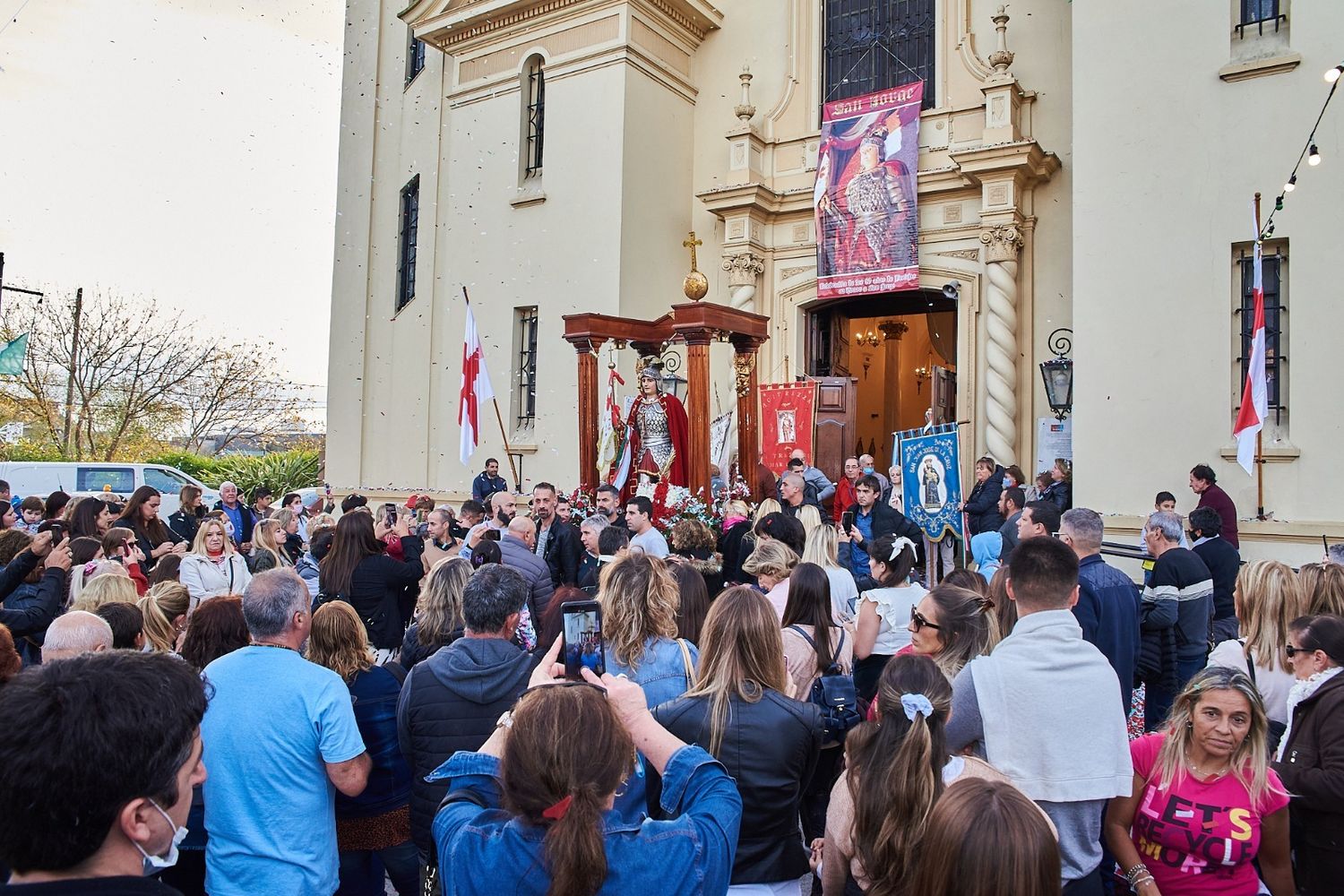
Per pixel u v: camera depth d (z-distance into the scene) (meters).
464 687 3.53
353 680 3.82
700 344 10.58
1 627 3.24
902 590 5.20
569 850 1.91
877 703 2.85
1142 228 10.75
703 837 2.19
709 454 10.54
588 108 15.24
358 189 19.41
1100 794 3.02
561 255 15.37
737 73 16.09
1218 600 6.95
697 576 4.62
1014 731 3.07
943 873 2.00
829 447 14.64
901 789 2.63
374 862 3.90
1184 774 3.12
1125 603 4.73
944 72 14.34
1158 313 10.61
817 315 15.73
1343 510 9.58
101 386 30.19
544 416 15.34
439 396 17.03
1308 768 3.44
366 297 18.91
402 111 18.64
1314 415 9.79
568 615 2.78
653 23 15.46
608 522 7.61
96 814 1.69
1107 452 10.74
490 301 16.25
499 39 16.48
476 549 6.09
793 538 6.12
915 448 11.12
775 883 3.16
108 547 6.64
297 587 3.49
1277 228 10.09
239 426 32.34
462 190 16.89
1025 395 13.48
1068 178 13.37
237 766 3.12
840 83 15.34
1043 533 5.20
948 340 17.73
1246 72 10.30
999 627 4.52
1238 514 10.07
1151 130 10.77
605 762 2.01
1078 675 3.12
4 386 29.12
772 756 3.17
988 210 13.41
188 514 10.81
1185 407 10.41
